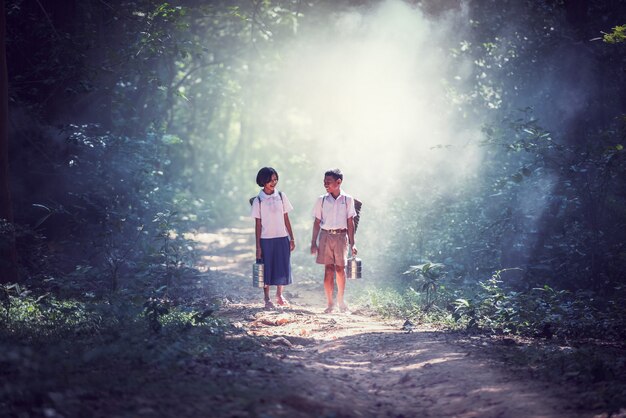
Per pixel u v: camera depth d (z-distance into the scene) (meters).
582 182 12.84
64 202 15.23
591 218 12.84
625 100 15.42
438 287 12.62
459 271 13.94
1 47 11.59
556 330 9.97
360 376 7.64
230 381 6.56
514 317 10.35
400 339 9.35
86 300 11.33
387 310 12.09
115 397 5.91
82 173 15.04
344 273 12.16
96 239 14.34
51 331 8.67
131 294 10.91
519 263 13.87
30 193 15.37
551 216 13.55
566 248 13.09
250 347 8.51
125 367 6.86
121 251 14.45
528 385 6.89
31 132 15.39
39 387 5.89
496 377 7.22
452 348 8.60
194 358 7.43
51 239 15.12
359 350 8.92
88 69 15.44
